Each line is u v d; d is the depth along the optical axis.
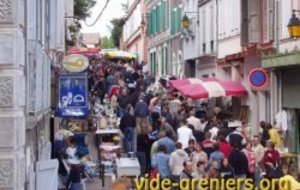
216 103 38.16
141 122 27.88
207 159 22.47
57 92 26.25
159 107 32.84
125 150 29.77
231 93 32.09
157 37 64.88
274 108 30.73
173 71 55.78
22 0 11.87
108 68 57.72
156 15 65.38
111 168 26.59
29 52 13.45
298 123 28.52
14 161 11.18
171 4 56.47
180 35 51.97
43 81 16.48
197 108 35.00
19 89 11.32
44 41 19.25
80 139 27.33
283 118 29.22
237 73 36.09
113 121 34.16
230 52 37.59
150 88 42.59
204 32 43.66
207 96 31.75
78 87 25.95
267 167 20.67
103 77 49.50
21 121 11.48
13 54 11.16
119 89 39.53
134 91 41.56
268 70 30.48
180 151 22.14
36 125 15.51
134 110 32.19
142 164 26.84
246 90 32.53
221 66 39.78
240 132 25.31
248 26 33.16
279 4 29.67
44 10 19.77
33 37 15.03
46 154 20.73
